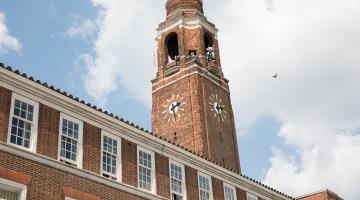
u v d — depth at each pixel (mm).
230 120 60844
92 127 28547
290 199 42469
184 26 63219
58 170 25875
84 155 27469
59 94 27125
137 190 29453
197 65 59719
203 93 58562
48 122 26359
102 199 27312
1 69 24672
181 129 56906
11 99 25094
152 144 31797
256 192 39094
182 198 32469
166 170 32094
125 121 30172
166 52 63438
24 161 24578
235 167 57719
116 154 29344
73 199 25953
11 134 24641
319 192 47156
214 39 65000
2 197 23594
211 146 55500
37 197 24516
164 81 61250
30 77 25906
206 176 35031
